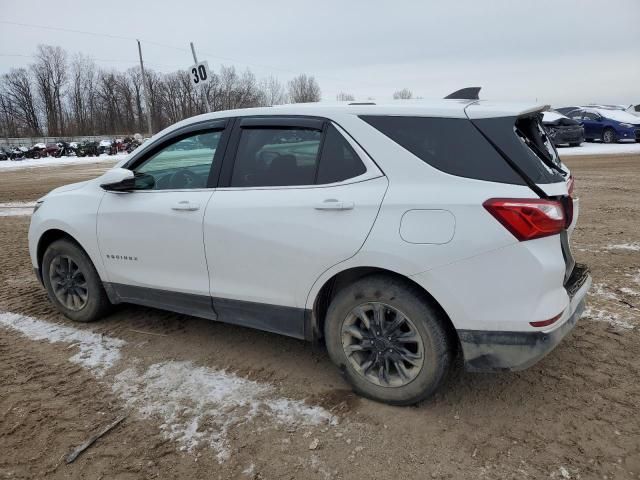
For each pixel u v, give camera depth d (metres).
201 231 3.56
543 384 3.33
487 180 2.76
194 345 4.04
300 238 3.15
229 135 3.62
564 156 19.53
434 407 3.12
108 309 4.52
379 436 2.87
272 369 3.64
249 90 83.56
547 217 2.67
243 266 3.42
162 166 3.96
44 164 30.86
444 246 2.76
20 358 3.89
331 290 3.30
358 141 3.10
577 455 2.67
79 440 2.91
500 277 2.69
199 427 2.99
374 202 2.94
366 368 3.15
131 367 3.71
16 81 89.06
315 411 3.12
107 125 92.12
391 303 2.97
